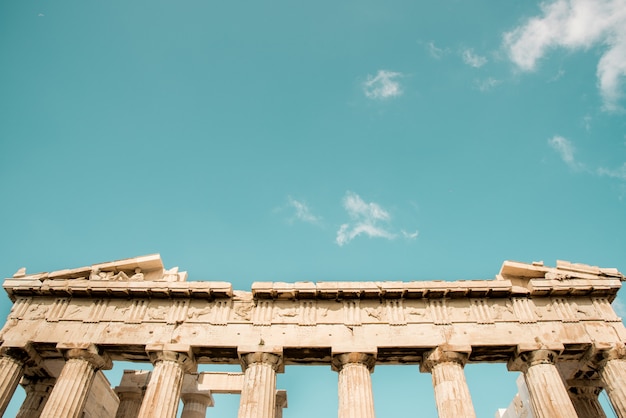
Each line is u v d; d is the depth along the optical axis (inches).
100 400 1235.2
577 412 1130.0
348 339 1024.2
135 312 1071.0
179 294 1083.3
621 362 986.7
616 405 959.6
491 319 1051.9
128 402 1230.3
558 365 1170.6
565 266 1117.7
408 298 1090.1
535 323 1044.5
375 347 1005.8
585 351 1031.0
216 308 1081.4
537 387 968.9
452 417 915.4
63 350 1010.7
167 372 978.1
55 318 1059.3
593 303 1079.0
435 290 1074.1
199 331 1040.8
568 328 1035.3
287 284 1091.3
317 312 1072.2
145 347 1010.1
